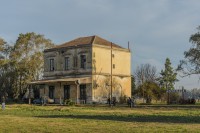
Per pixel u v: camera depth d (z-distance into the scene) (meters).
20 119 26.84
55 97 75.06
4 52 86.94
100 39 74.88
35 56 83.25
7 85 84.50
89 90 69.44
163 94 86.94
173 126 20.38
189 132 17.30
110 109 45.31
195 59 64.75
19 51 83.38
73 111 40.31
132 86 93.00
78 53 72.19
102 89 70.81
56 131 18.28
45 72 78.44
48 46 85.06
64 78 73.81
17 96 83.31
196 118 27.55
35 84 76.62
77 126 20.64
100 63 71.00
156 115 31.92
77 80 67.94
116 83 73.56
